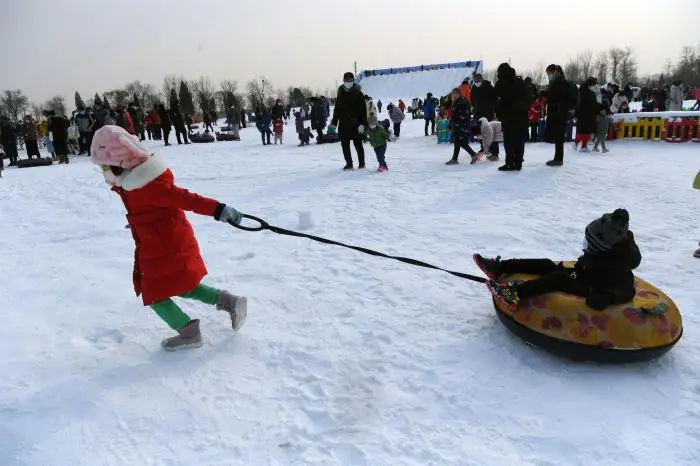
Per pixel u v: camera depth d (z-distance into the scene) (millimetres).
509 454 2936
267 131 21234
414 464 2879
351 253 6188
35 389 3654
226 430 3213
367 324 4430
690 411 3227
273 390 3586
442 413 3293
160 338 4348
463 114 11344
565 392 3441
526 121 10141
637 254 3717
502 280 4191
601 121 14070
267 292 5156
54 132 18172
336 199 8930
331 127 20922
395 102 52719
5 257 6688
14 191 11617
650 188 9141
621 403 3320
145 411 3404
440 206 8125
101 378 3771
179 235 3879
